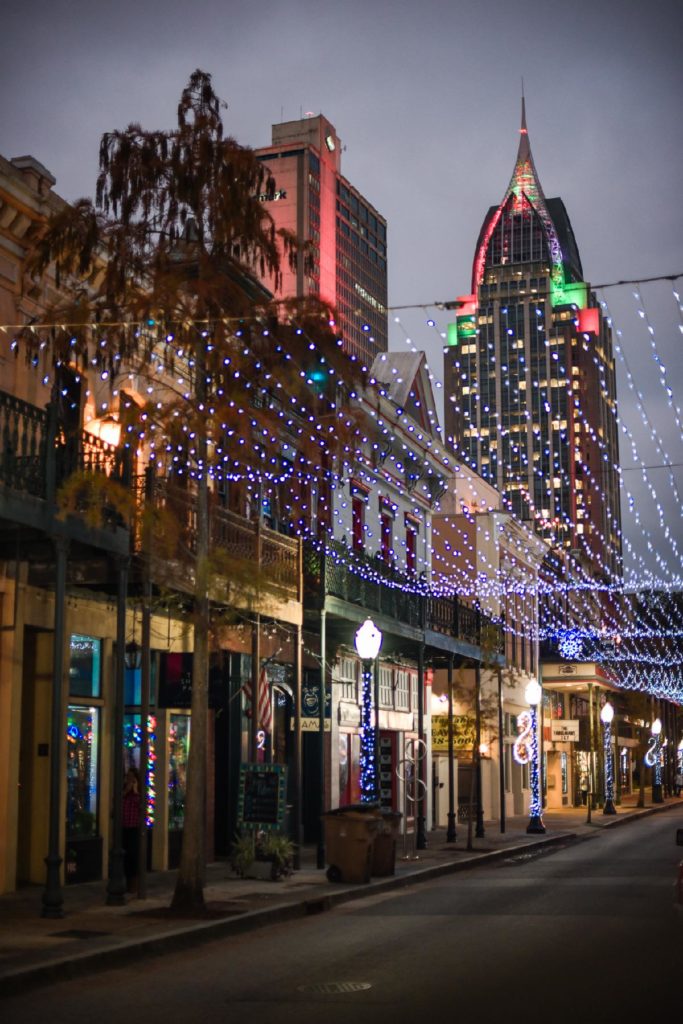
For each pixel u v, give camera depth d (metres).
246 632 23.81
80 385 19.78
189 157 16.38
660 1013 9.21
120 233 16.41
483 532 44.59
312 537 25.22
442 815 39.31
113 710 20.39
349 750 31.20
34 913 15.22
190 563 18.52
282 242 17.42
